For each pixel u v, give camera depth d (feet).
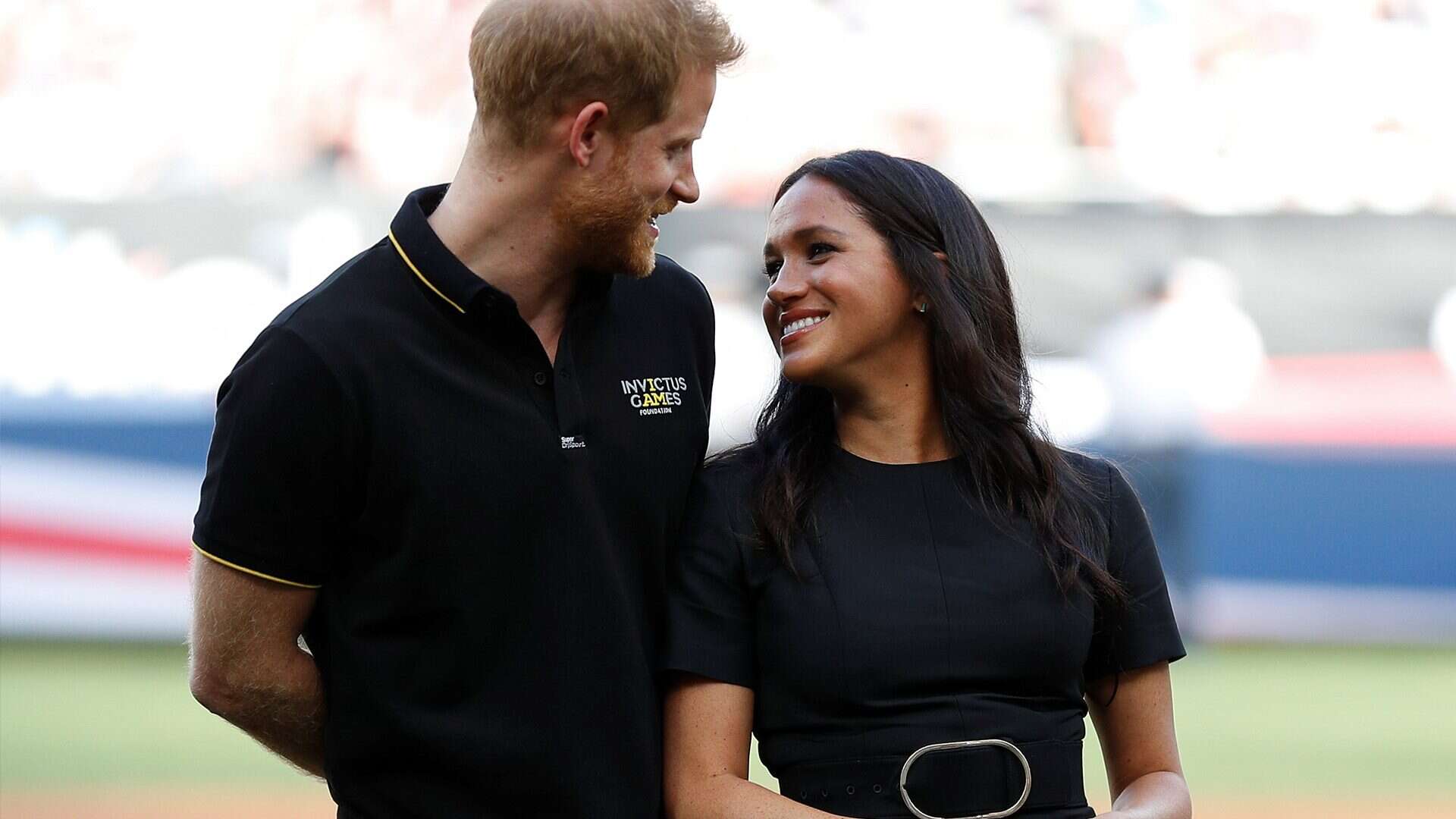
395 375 20.17
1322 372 100.27
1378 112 114.83
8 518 96.73
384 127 115.03
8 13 112.78
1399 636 97.55
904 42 117.19
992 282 22.22
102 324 100.99
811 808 20.07
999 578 20.98
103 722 74.08
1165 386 100.12
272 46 115.14
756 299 100.48
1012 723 20.48
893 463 22.04
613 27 19.69
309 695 21.17
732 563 21.39
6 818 55.93
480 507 20.27
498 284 20.83
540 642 20.43
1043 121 116.57
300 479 19.97
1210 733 72.28
